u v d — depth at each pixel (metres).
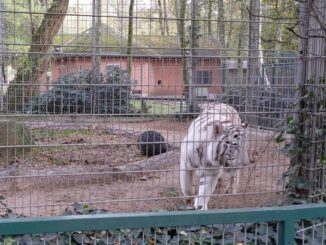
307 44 5.56
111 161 8.31
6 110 6.09
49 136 8.59
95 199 6.52
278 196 5.87
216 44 11.24
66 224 2.34
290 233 2.60
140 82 5.66
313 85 5.46
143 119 6.04
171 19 5.47
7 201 6.41
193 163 6.10
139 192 6.88
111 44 5.93
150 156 8.94
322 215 2.64
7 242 3.13
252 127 6.50
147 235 3.54
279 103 6.48
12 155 8.44
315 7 5.29
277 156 6.78
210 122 6.00
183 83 5.74
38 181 7.18
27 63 6.09
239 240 3.64
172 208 6.03
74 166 7.90
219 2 15.63
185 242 3.59
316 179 5.51
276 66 6.89
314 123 5.45
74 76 6.14
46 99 6.16
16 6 9.37
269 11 8.15
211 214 2.49
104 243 3.58
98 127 7.81
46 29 6.86
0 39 6.40
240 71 6.29
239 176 6.91
